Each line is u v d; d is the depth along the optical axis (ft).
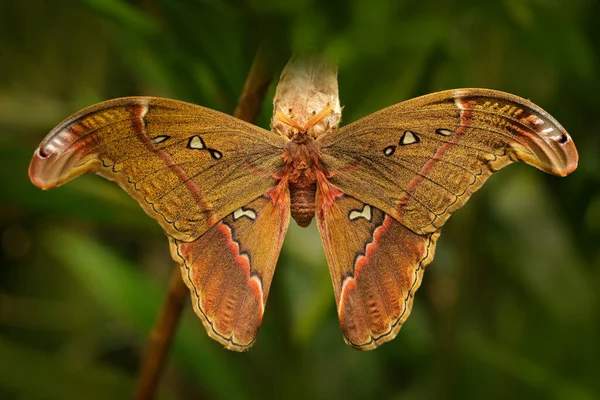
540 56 3.55
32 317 4.66
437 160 3.24
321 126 3.31
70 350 4.70
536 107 3.18
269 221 3.30
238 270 3.28
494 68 3.70
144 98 3.19
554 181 3.88
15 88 4.29
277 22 3.16
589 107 3.76
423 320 4.02
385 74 3.30
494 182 3.92
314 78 3.28
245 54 3.30
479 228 3.89
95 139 3.18
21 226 4.81
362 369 4.16
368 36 3.16
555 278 3.95
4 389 3.84
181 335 3.68
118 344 4.76
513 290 4.00
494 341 3.94
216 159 3.26
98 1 3.36
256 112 3.30
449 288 4.01
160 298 3.73
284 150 3.28
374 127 3.26
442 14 3.20
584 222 3.88
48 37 4.34
